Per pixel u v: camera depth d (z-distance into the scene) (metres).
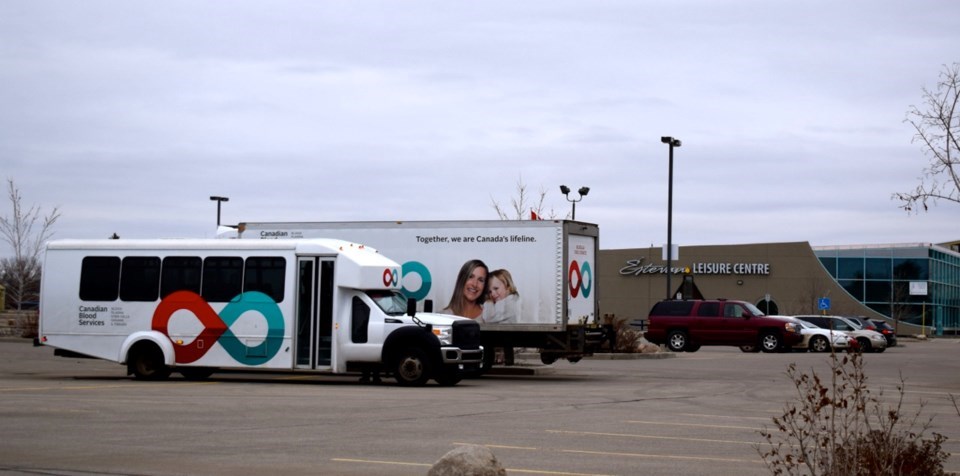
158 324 24.17
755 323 44.22
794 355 41.97
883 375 29.77
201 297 23.98
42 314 24.84
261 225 27.62
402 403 18.62
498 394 21.11
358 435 13.95
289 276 23.52
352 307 23.30
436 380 23.27
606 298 86.69
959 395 22.44
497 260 26.05
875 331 48.69
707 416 16.97
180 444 12.99
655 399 20.34
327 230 27.23
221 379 25.38
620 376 27.94
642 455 12.38
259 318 23.61
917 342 70.44
